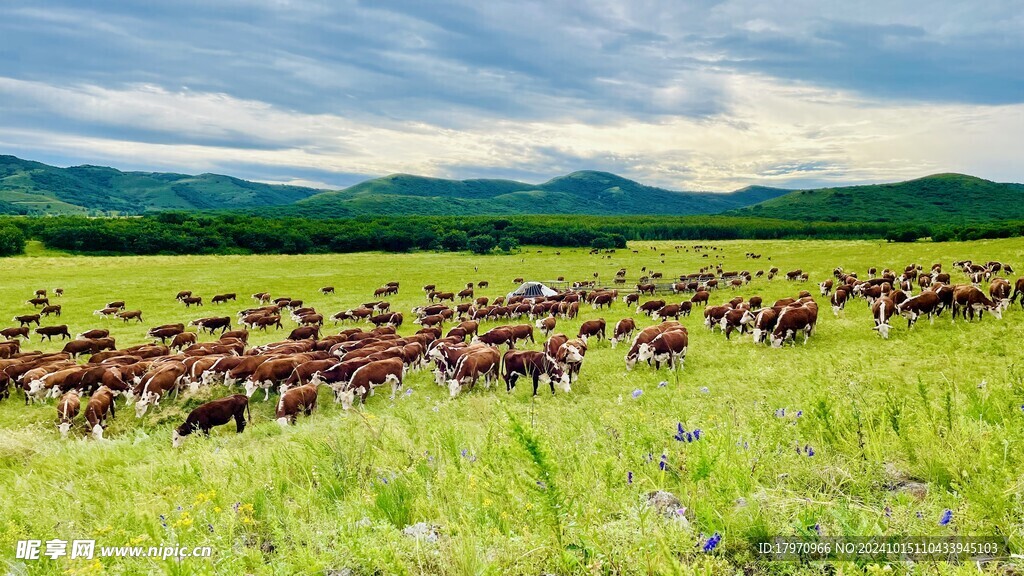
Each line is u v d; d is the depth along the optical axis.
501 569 3.35
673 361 16.83
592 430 7.43
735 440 5.47
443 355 17.48
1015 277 36.06
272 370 16.91
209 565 3.62
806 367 14.90
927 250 60.75
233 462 7.16
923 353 15.56
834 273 45.56
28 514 5.61
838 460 4.84
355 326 35.16
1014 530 3.19
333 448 6.46
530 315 34.19
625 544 3.38
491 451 5.43
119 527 4.67
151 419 15.55
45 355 21.62
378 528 3.76
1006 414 5.77
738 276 48.59
